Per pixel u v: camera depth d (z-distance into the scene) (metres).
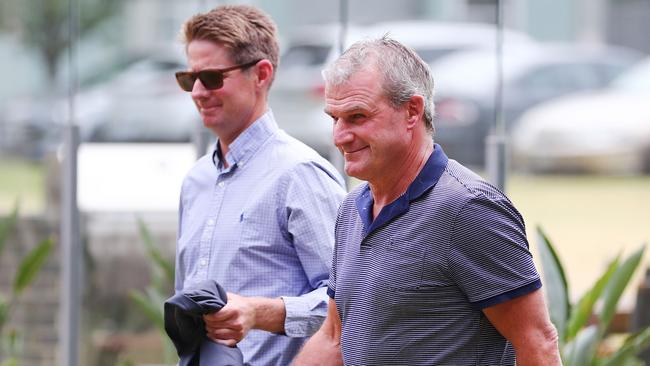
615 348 13.61
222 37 8.63
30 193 29.03
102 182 13.99
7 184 30.55
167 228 14.43
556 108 36.84
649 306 13.83
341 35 13.15
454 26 34.44
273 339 8.52
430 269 6.78
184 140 26.50
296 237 8.34
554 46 40.22
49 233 16.81
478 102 32.00
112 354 14.66
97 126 27.39
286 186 8.44
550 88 37.12
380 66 6.84
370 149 6.88
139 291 14.67
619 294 11.34
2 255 16.69
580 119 36.66
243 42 8.64
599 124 36.69
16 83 44.09
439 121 31.55
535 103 36.97
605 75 37.72
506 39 38.78
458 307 6.80
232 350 7.77
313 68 27.20
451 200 6.77
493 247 6.71
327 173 8.55
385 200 7.05
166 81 28.52
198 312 7.63
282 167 8.50
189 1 41.12
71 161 12.98
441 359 6.80
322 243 8.30
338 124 6.95
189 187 9.02
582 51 38.38
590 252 22.33
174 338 7.79
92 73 38.94
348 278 7.14
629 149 36.69
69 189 12.98
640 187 34.72
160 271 14.07
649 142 36.75
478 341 6.82
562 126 36.56
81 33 43.59
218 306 7.69
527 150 36.62
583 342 11.20
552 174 36.75
